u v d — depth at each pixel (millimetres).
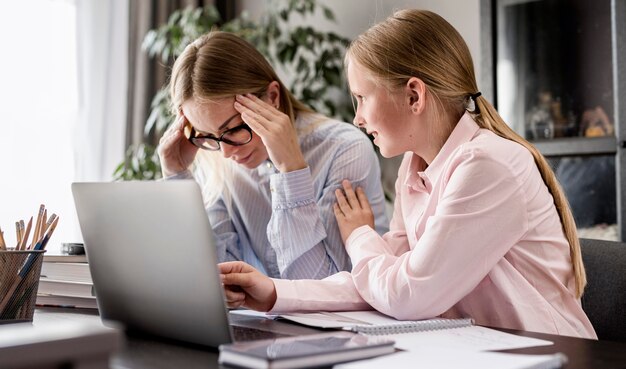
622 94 2342
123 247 1019
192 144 1793
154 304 997
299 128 1773
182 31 3051
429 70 1301
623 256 1380
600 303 1390
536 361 778
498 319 1250
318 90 3076
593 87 2439
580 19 2465
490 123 1335
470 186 1183
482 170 1188
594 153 2410
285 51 3111
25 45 2945
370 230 1438
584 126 2455
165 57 3027
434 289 1147
